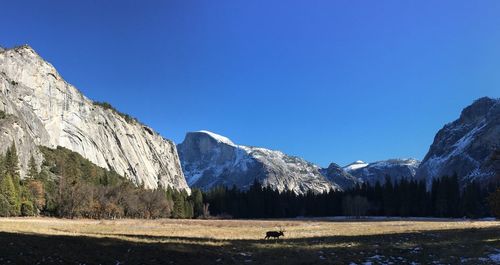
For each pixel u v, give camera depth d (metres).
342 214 199.75
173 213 191.38
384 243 42.66
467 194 159.50
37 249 27.47
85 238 35.34
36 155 189.25
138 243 34.94
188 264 28.61
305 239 49.28
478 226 75.00
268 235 51.00
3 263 23.41
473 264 29.55
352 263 30.48
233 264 29.53
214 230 69.56
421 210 176.25
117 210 156.75
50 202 148.62
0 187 129.25
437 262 30.91
